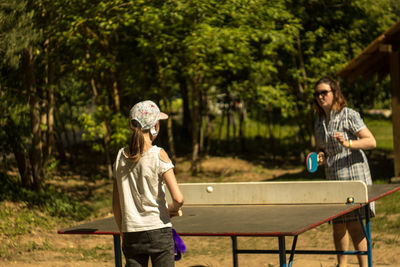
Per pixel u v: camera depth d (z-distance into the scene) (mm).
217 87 25547
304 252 6348
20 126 14086
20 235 10500
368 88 24266
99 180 20875
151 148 4152
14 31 10711
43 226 11727
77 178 20594
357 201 5258
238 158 27016
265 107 26531
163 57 18938
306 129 24391
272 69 20172
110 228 4875
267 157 27438
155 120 4156
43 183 15172
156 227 4082
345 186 5316
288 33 19219
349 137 6246
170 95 32812
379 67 17125
